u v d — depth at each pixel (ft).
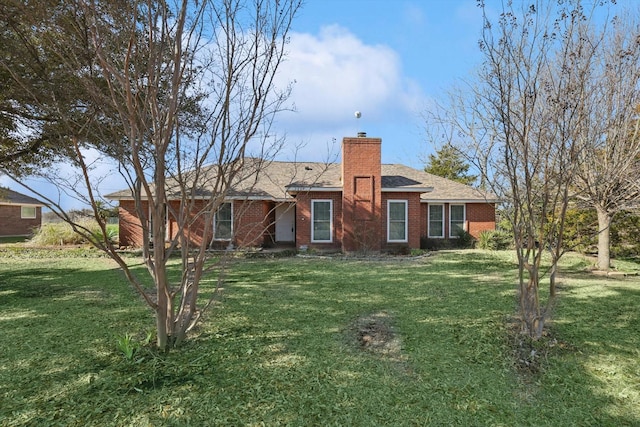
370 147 50.14
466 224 59.36
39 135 25.64
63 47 13.76
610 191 30.22
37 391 11.18
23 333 16.10
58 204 11.20
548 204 15.67
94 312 19.38
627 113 25.95
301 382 12.09
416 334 16.42
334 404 10.92
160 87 13.99
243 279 29.45
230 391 11.41
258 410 10.49
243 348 14.56
